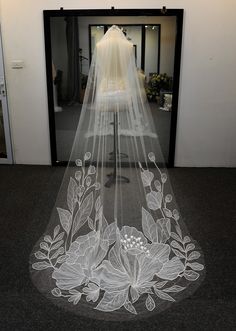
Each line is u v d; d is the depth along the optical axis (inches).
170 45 128.6
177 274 75.7
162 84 132.5
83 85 129.3
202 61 132.0
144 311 65.3
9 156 148.4
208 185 126.9
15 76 136.6
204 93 136.3
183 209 107.5
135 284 72.8
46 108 140.5
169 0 125.0
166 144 141.9
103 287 72.1
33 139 145.9
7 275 75.3
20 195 117.1
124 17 126.3
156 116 135.4
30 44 132.0
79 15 125.5
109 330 60.8
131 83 86.9
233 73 133.4
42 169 143.3
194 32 128.4
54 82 134.0
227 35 128.6
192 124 141.0
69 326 61.6
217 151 145.1
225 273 76.3
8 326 61.4
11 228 95.5
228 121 140.3
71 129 139.7
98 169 85.7
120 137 86.9
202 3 124.8
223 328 61.1
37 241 88.5
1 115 142.9
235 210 107.3
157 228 83.0
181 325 61.8
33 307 66.1
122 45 85.4
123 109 86.6
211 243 88.6
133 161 86.7
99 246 80.1
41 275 75.4
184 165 147.7
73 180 86.4
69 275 75.6
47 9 127.0
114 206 83.6
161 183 86.0
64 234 85.7
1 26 130.0
